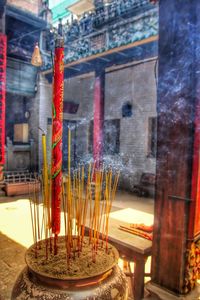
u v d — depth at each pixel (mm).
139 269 2416
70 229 1620
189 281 2352
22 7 9234
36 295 1399
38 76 9633
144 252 2330
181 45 2254
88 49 7523
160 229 2422
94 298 1395
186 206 2256
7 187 7879
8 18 8445
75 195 1700
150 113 8461
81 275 1420
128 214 3361
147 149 8578
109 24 7090
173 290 2340
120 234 2664
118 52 6820
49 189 1646
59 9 13305
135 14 6410
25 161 9617
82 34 7727
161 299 2318
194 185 2252
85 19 7711
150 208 6629
